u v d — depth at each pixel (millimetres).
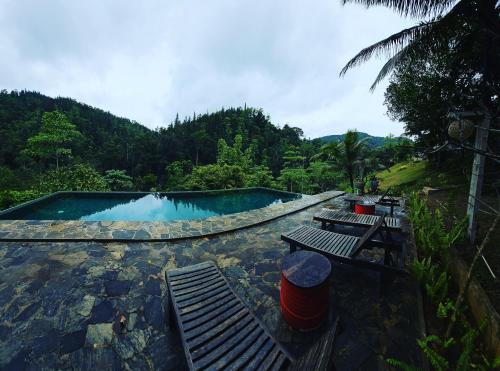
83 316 2492
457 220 4637
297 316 2322
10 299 2746
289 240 3732
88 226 5410
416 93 8875
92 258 3898
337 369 1899
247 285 3164
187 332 1751
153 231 5203
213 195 13219
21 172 29625
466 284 1829
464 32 5645
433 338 1870
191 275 2531
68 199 10656
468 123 2443
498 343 1859
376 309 2633
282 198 13070
